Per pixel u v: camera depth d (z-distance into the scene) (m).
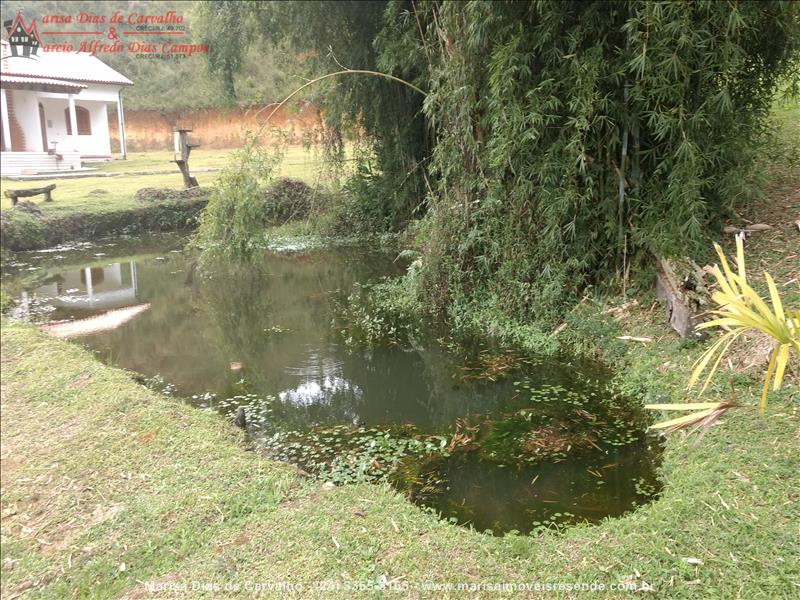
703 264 5.07
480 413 4.36
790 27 4.83
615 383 4.49
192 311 7.50
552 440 3.86
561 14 4.89
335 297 7.79
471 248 6.27
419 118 9.95
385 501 3.06
